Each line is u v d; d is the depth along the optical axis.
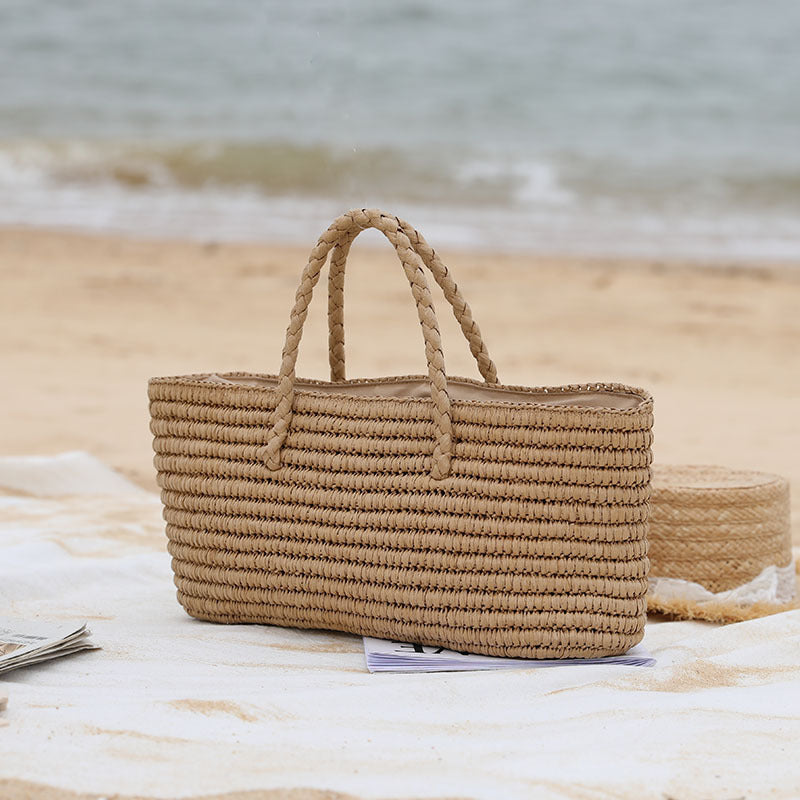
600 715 2.10
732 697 2.19
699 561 3.07
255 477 2.66
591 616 2.44
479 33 24.36
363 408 2.57
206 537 2.72
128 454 5.44
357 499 2.56
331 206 13.91
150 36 24.22
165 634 2.66
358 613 2.60
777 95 20.84
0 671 2.26
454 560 2.49
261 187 14.77
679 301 10.16
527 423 2.43
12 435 5.77
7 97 20.05
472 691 2.24
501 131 18.20
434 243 12.18
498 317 9.57
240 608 2.73
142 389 7.04
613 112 19.67
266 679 2.31
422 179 15.09
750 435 6.14
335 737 1.96
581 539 2.44
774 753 1.91
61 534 3.58
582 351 8.51
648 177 15.42
